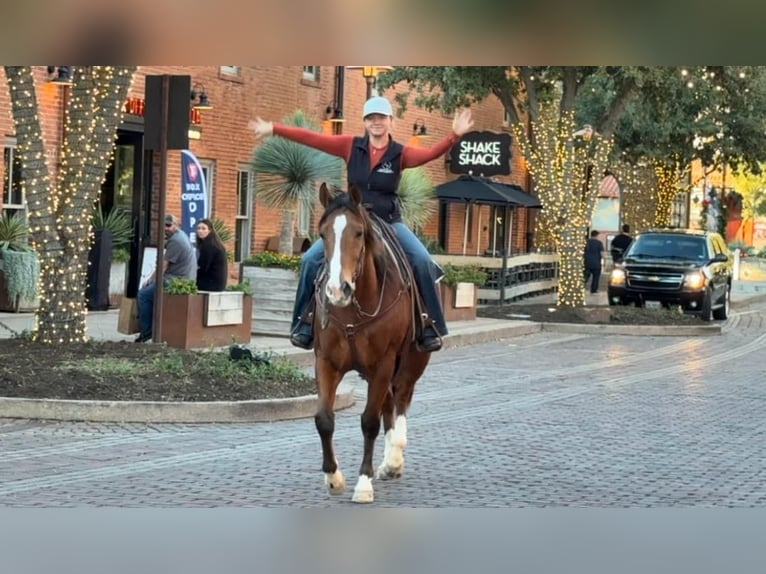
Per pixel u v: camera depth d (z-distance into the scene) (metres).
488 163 31.09
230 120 28.31
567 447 12.01
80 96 15.71
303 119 24.66
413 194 25.97
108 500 8.99
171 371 13.79
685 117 35.50
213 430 12.39
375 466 10.72
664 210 42.22
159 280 16.36
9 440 11.35
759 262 53.91
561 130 28.19
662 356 21.95
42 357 14.27
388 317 8.95
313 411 13.65
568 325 26.83
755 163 39.09
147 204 26.06
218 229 26.22
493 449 11.78
